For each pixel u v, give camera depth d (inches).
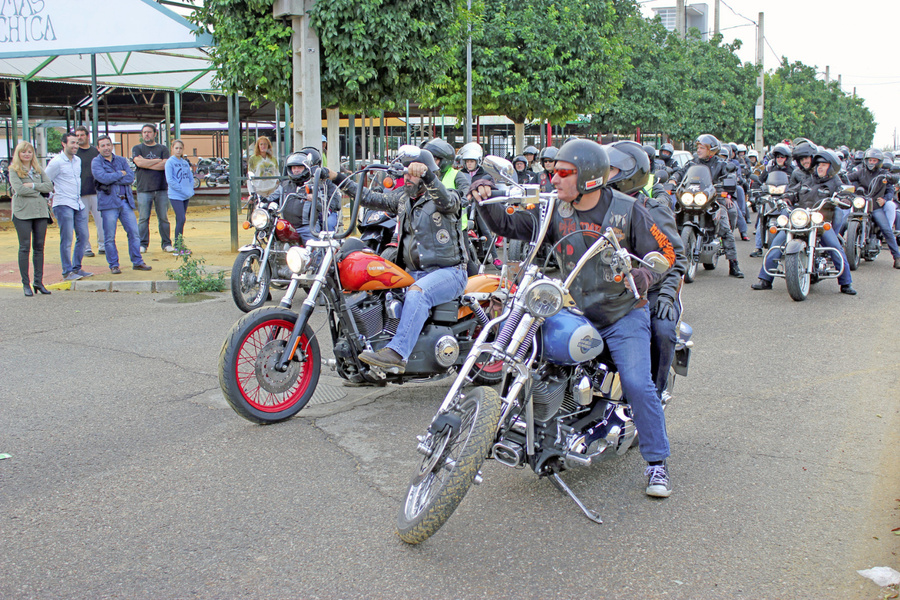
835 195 378.3
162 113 1123.3
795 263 361.1
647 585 123.2
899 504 151.1
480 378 221.6
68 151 400.8
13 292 390.3
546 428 147.0
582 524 144.5
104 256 502.3
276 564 129.2
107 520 144.7
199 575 125.6
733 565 129.3
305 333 200.7
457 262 205.3
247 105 1011.9
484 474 167.3
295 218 331.3
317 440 186.7
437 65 459.2
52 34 493.4
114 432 191.5
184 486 159.9
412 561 130.4
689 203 407.2
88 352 269.0
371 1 413.4
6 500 153.0
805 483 162.1
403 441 186.4
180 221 514.6
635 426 157.0
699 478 165.0
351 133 693.3
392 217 243.3
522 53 734.5
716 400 217.6
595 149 140.9
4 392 223.5
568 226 149.6
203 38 468.1
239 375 208.2
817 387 229.0
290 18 428.8
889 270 473.1
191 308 348.5
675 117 1186.6
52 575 125.4
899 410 207.5
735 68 1567.4
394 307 199.8
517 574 126.5
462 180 319.0
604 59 777.6
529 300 134.8
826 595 120.0
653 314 160.2
